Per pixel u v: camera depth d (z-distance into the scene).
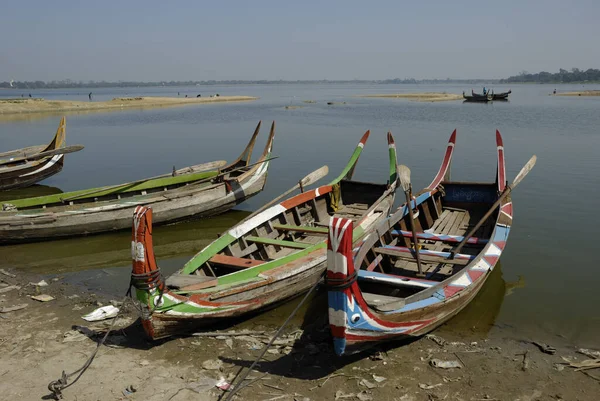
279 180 20.50
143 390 6.62
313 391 6.62
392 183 13.27
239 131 38.72
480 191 12.91
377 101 89.44
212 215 15.55
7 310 9.16
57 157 20.78
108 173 22.83
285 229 11.06
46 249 12.91
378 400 6.43
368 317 6.68
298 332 8.34
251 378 6.93
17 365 7.24
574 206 15.65
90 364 7.25
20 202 13.71
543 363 7.38
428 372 7.11
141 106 75.94
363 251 7.96
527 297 9.71
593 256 11.70
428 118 48.12
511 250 12.09
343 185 14.49
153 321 7.31
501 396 6.55
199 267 9.05
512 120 44.47
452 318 8.88
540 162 22.73
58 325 8.55
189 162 25.30
